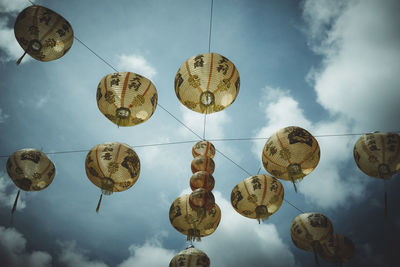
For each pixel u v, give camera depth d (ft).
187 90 12.89
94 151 13.00
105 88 12.78
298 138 13.07
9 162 14.24
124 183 13.03
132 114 12.89
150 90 13.14
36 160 14.33
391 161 13.37
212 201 13.75
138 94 12.76
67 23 13.24
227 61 12.89
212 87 12.66
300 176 13.26
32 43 12.62
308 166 13.16
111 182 12.78
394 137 13.58
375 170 13.75
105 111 12.98
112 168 12.71
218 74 12.60
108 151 12.90
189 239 14.35
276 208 14.38
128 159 12.98
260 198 14.10
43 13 12.71
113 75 13.03
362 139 14.07
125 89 12.66
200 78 12.60
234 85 13.01
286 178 13.57
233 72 12.91
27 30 12.55
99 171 12.73
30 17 12.57
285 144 13.07
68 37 13.24
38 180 14.37
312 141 13.16
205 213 13.60
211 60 12.75
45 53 12.98
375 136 13.84
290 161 13.03
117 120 12.78
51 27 12.75
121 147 13.19
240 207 14.46
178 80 13.11
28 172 14.12
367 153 13.73
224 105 13.21
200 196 13.56
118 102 12.66
